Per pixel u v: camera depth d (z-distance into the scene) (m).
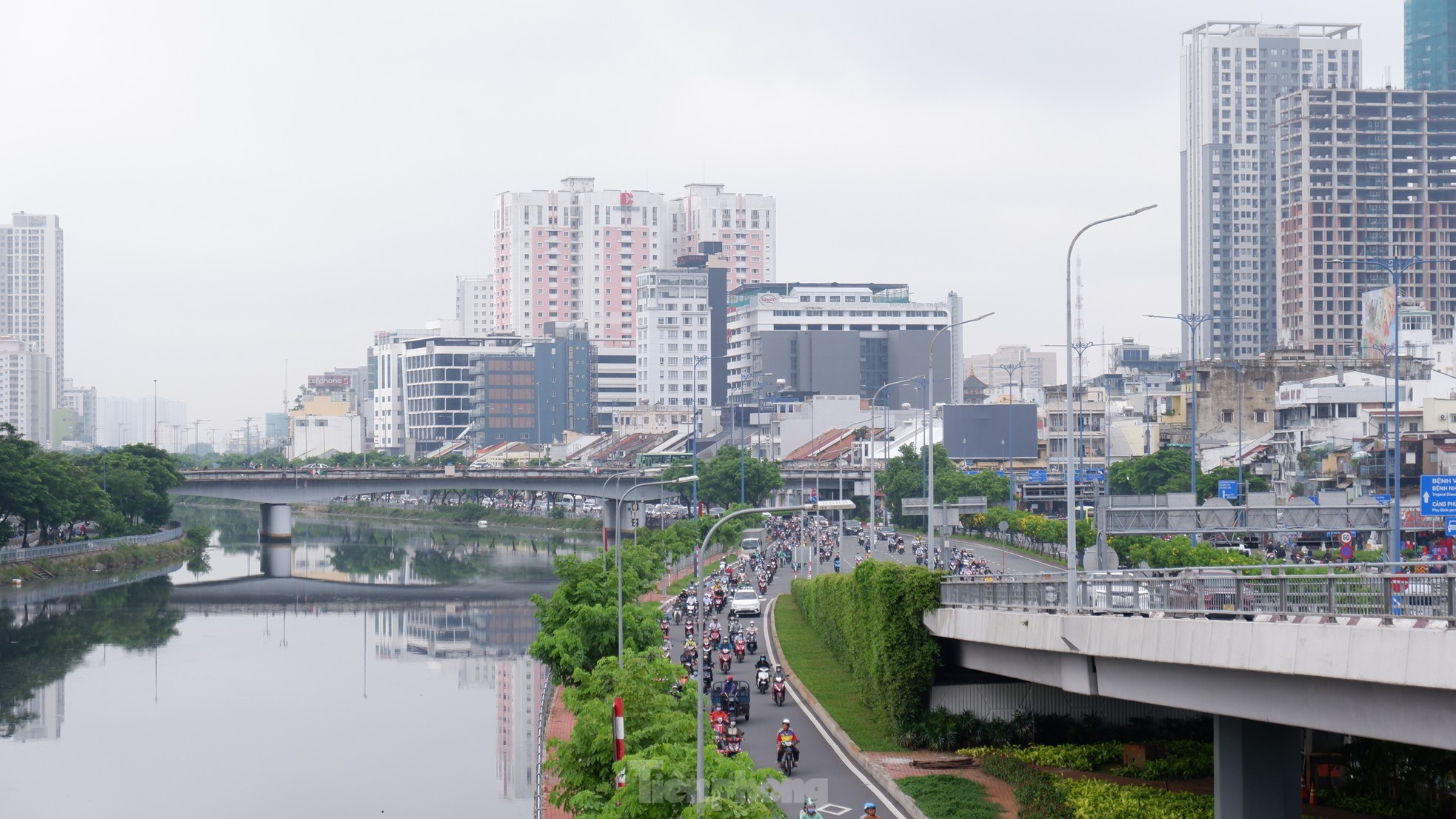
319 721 102.44
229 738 96.75
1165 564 131.25
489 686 116.94
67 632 147.62
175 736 97.69
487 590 184.88
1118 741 69.38
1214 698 48.81
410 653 134.25
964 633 67.88
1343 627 40.78
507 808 77.44
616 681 56.09
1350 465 168.62
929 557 147.38
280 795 81.06
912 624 71.31
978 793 59.72
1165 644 50.12
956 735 69.75
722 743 67.69
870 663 77.88
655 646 81.19
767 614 133.62
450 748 93.31
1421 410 186.88
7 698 112.19
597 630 80.94
